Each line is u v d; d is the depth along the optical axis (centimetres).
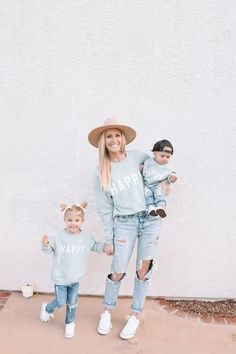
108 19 320
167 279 359
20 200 347
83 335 296
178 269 357
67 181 343
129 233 285
